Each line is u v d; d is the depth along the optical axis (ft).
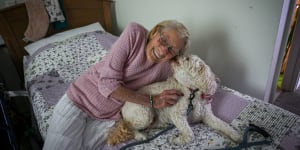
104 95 3.50
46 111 4.25
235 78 5.26
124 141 3.56
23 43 6.55
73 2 6.88
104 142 3.62
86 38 6.43
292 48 6.10
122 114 3.80
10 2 6.40
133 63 3.50
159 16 6.10
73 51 6.02
